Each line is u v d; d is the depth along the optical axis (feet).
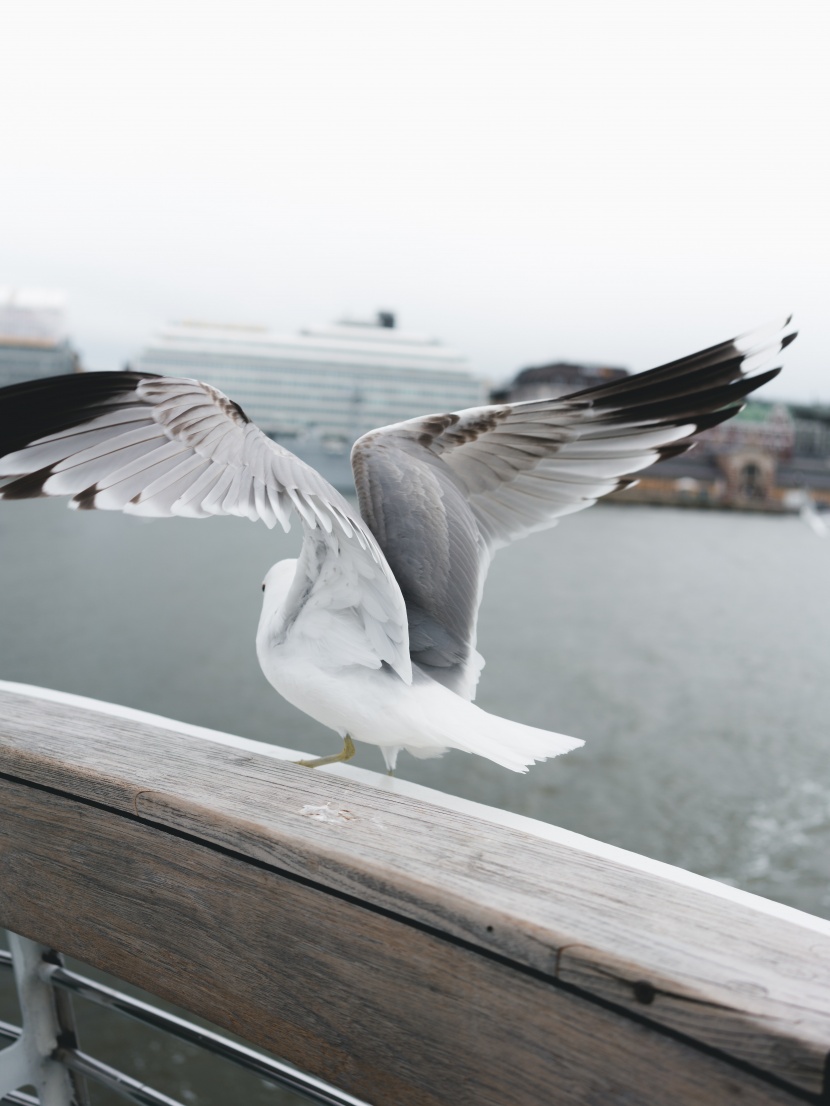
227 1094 33.76
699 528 292.61
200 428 5.33
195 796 4.74
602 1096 3.42
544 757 5.35
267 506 5.17
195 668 102.68
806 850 62.13
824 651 135.33
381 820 4.62
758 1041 3.05
